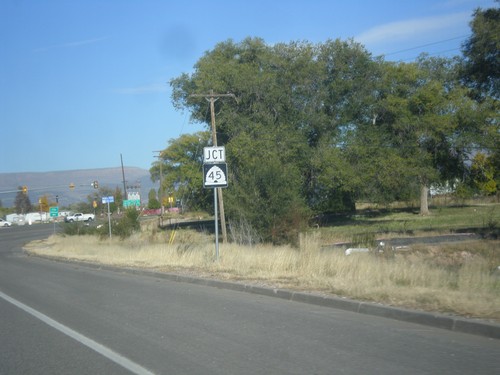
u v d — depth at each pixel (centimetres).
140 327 935
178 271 1664
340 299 1046
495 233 2786
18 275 1988
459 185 4972
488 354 706
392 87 4378
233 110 3994
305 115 3931
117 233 3841
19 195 14050
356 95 4034
